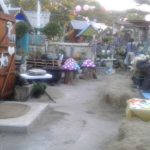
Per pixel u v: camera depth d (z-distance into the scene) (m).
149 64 11.61
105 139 7.41
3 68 10.38
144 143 5.93
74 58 18.47
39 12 21.80
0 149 6.64
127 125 6.88
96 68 18.94
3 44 10.24
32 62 14.97
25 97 10.96
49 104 10.48
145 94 10.59
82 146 6.96
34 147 6.82
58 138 7.40
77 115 9.44
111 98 10.52
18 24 16.23
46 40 19.12
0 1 10.90
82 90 13.59
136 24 20.84
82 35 23.80
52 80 14.54
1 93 10.40
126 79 14.23
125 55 21.55
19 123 7.68
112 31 25.50
